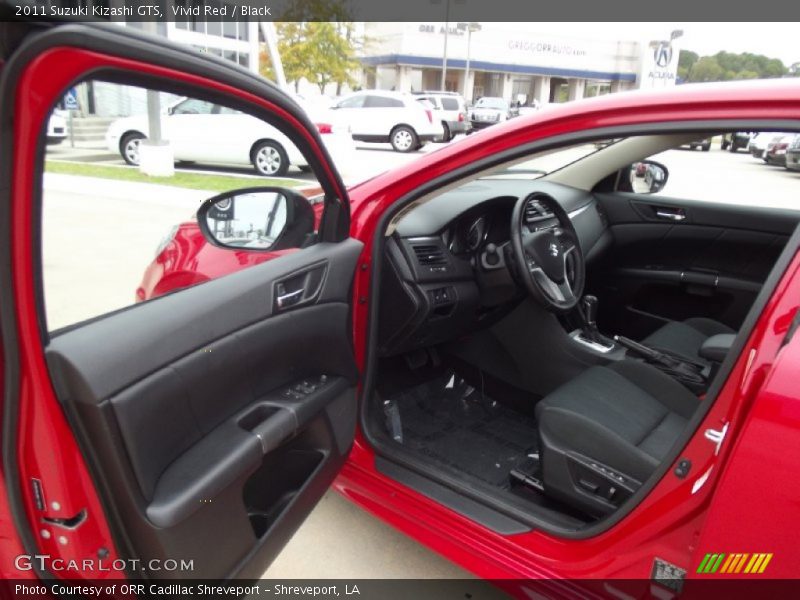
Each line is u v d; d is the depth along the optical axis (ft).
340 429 5.28
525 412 8.32
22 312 2.65
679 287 9.71
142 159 14.29
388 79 115.85
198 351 3.76
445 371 8.82
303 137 4.50
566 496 5.36
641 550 4.10
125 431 3.15
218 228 5.71
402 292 6.88
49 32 2.40
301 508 4.77
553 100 124.36
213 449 3.80
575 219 9.30
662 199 9.74
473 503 5.27
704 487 3.63
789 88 3.74
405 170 5.73
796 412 3.14
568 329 8.28
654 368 6.61
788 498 3.17
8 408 2.71
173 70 3.09
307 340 4.85
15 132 2.43
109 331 3.22
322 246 5.17
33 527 2.94
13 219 2.53
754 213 8.98
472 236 7.45
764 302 3.58
